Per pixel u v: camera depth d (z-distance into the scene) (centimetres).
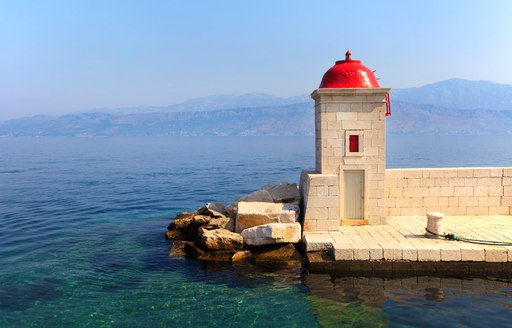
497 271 1159
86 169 5594
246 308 1013
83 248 1564
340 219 1470
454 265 1168
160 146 16250
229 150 12231
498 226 1391
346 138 1443
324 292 1091
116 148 14100
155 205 2655
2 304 1057
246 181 4200
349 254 1198
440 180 1564
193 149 13112
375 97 1425
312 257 1243
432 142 18488
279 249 1348
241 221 1423
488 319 923
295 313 981
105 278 1234
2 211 2392
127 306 1038
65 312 1008
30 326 940
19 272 1291
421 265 1178
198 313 993
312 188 1388
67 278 1236
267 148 13650
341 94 1423
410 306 997
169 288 1148
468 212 1566
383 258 1188
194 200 2906
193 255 1420
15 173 4966
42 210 2428
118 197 3012
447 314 952
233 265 1306
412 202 1578
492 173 1552
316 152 1580
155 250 1516
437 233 1279
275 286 1141
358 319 941
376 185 1452
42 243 1645
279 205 1470
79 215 2267
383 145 1440
